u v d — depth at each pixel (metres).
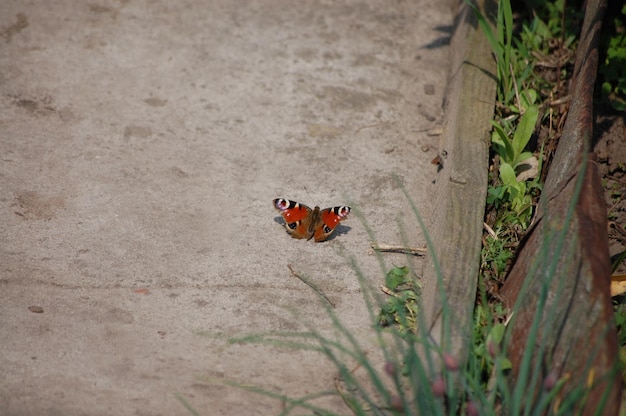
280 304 2.45
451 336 2.37
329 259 2.49
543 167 2.55
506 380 2.36
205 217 2.52
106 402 2.36
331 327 2.43
